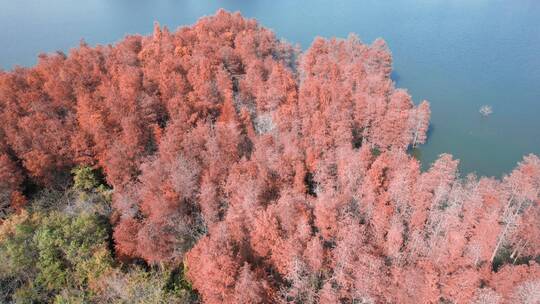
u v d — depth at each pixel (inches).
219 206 2549.2
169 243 2327.8
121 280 2004.2
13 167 2913.4
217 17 5610.2
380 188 2760.8
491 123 4594.0
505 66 5728.3
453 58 5964.6
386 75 5000.0
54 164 3034.0
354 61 4874.5
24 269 2138.3
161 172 2682.1
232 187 2556.6
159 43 4596.5
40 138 3065.9
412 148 4217.5
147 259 2314.2
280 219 2191.2
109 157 3026.6
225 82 3907.5
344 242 2100.1
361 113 3870.6
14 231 2272.4
